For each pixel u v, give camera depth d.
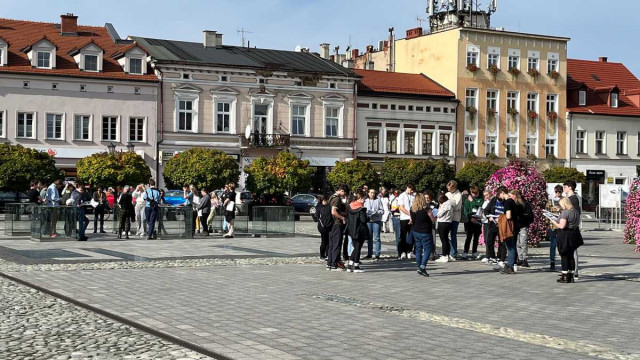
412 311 13.84
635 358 10.14
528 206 22.06
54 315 13.45
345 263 21.97
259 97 61.44
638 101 78.06
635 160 77.25
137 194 33.09
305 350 10.45
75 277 18.25
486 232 22.75
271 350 10.44
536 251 27.97
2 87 53.75
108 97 56.56
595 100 76.94
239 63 61.16
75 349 10.77
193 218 32.75
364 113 65.44
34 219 29.91
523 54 72.25
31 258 22.83
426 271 20.22
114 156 50.12
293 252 26.05
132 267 20.64
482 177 63.12
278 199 54.06
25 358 10.18
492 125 70.62
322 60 67.06
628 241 32.47
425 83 69.88
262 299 15.09
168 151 58.38
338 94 64.12
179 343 11.11
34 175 47.44
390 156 66.38
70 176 55.56
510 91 71.50
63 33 59.53
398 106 66.62
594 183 73.00
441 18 77.00
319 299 15.20
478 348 10.63
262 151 61.25
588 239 35.56
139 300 14.82
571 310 14.20
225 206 33.34
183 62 58.59
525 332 11.90
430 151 68.06
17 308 14.09
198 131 59.47
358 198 20.88
